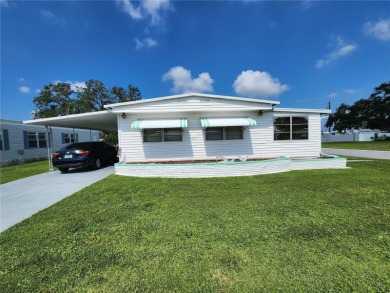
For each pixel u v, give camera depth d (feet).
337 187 27.63
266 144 49.11
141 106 45.42
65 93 163.43
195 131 47.32
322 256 12.41
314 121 50.47
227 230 15.92
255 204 21.58
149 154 46.55
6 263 12.44
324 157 49.42
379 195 23.95
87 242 14.65
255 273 11.07
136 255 12.87
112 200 24.00
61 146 92.63
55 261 12.53
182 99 46.11
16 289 10.33
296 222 17.10
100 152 51.06
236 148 48.29
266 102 46.88
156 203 22.66
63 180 36.76
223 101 46.52
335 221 17.19
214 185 30.30
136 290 10.04
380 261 11.89
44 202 24.45
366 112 199.31
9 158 68.95
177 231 15.94
